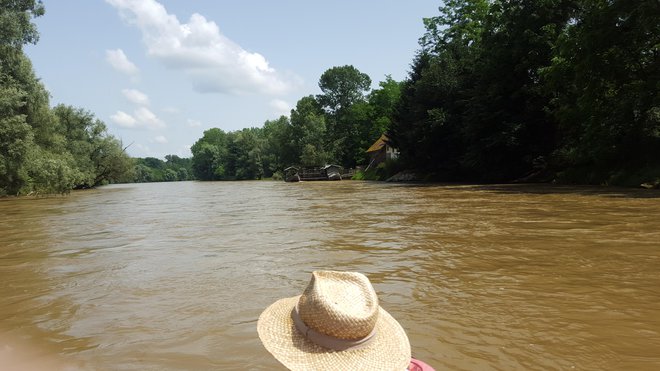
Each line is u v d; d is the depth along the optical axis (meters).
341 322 2.41
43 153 45.72
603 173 30.72
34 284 7.80
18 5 41.62
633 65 28.94
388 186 45.22
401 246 10.35
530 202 20.05
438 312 5.69
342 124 104.31
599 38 28.23
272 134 124.06
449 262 8.53
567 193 24.33
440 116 49.91
